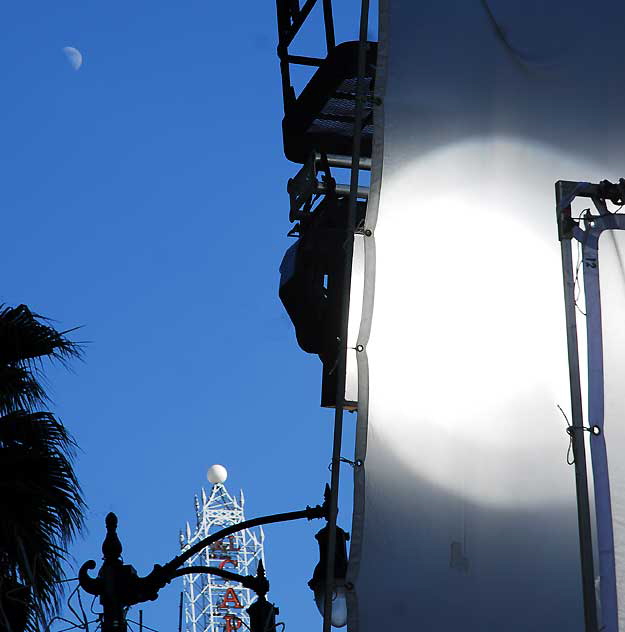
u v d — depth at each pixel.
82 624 17.50
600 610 15.06
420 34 17.16
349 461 15.63
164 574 17.94
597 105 17.28
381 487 15.59
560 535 15.63
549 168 16.95
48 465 21.41
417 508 15.56
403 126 16.78
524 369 16.20
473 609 15.24
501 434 15.95
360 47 16.89
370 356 16.06
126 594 17.67
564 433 16.00
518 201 16.77
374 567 15.30
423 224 16.52
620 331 15.77
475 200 16.67
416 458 15.74
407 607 15.17
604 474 15.06
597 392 15.30
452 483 15.70
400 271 16.33
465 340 16.22
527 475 15.82
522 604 15.30
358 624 15.08
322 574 18.12
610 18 17.62
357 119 16.66
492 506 15.66
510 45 17.31
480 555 15.46
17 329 22.53
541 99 17.19
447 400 16.00
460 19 17.28
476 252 16.53
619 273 15.96
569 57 17.41
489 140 16.89
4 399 22.31
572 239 16.48
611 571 14.84
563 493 15.80
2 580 17.31
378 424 15.82
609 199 15.95
